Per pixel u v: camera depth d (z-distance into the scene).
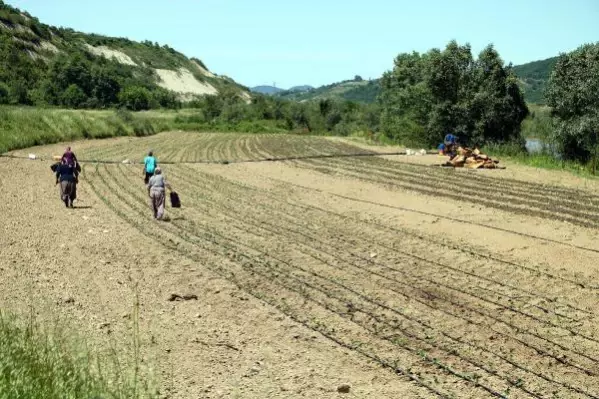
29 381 7.14
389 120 63.12
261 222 20.41
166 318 11.38
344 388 8.79
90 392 7.36
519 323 11.61
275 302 12.48
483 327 11.34
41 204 21.98
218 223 20.06
